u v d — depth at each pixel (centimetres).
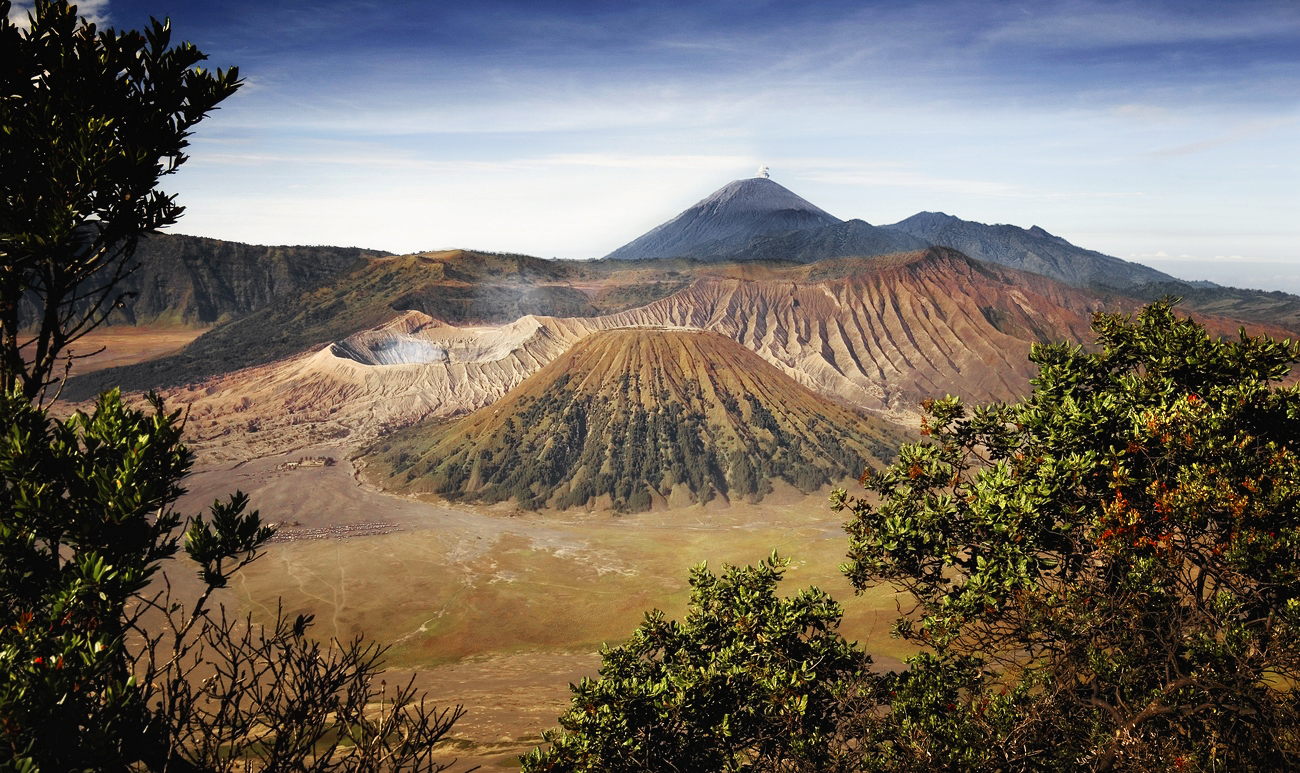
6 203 778
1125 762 875
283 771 628
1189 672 965
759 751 1277
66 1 841
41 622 666
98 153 781
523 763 1262
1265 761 838
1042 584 1127
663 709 1281
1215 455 1036
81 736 602
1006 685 1201
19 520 693
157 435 731
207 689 641
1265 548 895
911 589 1362
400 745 668
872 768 1059
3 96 820
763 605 1458
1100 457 1162
